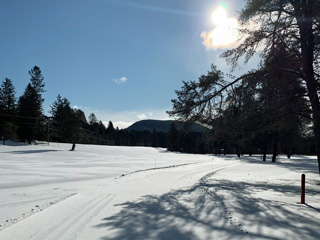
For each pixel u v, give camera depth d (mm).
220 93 13328
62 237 4469
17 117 58594
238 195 8469
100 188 10750
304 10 9008
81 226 5094
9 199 8219
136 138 160000
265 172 20375
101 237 4461
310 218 5445
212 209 6367
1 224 5305
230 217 5547
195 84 13656
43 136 61438
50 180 13375
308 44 9938
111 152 54719
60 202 7480
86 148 60531
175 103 13977
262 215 5703
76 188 10703
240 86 12375
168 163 29953
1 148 42688
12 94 59875
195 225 5066
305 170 22594
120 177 15227
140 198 8305
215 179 14766
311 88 10078
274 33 10516
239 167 26078
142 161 32375
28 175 15102
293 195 8586
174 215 5914
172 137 102500
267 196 8305
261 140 39250
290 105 11398
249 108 12484
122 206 7020
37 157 32062
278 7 10375
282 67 10672
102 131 139500
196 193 9125
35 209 6719
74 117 50781
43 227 5039
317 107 10328
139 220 5516
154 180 13922
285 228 4766
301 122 14750
